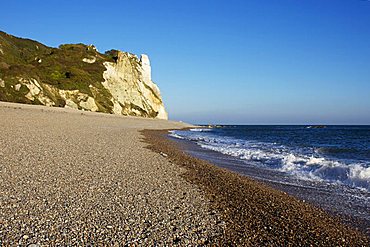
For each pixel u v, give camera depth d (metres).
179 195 9.30
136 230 6.61
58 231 6.30
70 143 18.05
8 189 8.56
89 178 10.34
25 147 15.09
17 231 6.17
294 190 11.09
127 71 89.12
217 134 50.75
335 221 7.98
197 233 6.68
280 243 6.45
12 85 58.41
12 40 91.31
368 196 10.41
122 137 25.53
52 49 92.75
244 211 8.25
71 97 69.12
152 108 93.38
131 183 10.21
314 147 26.80
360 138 43.03
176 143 27.30
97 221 6.90
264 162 17.55
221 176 12.64
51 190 8.77
